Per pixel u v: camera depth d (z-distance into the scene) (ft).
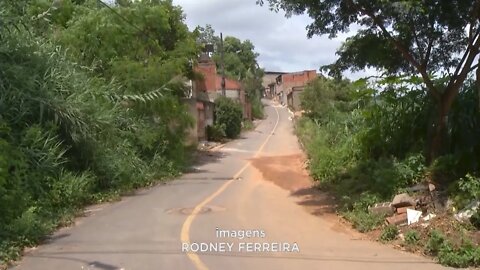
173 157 71.20
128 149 58.54
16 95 42.39
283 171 72.08
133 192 53.57
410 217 33.58
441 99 41.73
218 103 143.74
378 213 35.76
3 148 35.81
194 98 115.03
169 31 85.81
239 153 101.50
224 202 46.50
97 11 67.82
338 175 56.13
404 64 45.57
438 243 27.53
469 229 29.30
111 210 42.50
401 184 40.37
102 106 53.26
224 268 24.63
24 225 30.66
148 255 27.09
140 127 64.23
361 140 54.54
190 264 25.29
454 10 38.58
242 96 211.41
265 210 42.22
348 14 42.68
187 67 91.30
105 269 24.50
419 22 39.75
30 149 40.19
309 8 41.98
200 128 121.90
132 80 65.92
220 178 65.92
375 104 52.85
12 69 42.78
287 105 301.02
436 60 45.06
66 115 45.83
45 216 36.73
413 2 34.68
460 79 39.91
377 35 43.19
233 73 266.98
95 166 50.14
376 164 47.26
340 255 27.61
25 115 43.39
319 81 143.23
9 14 45.06
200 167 78.43
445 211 33.14
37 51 47.29
